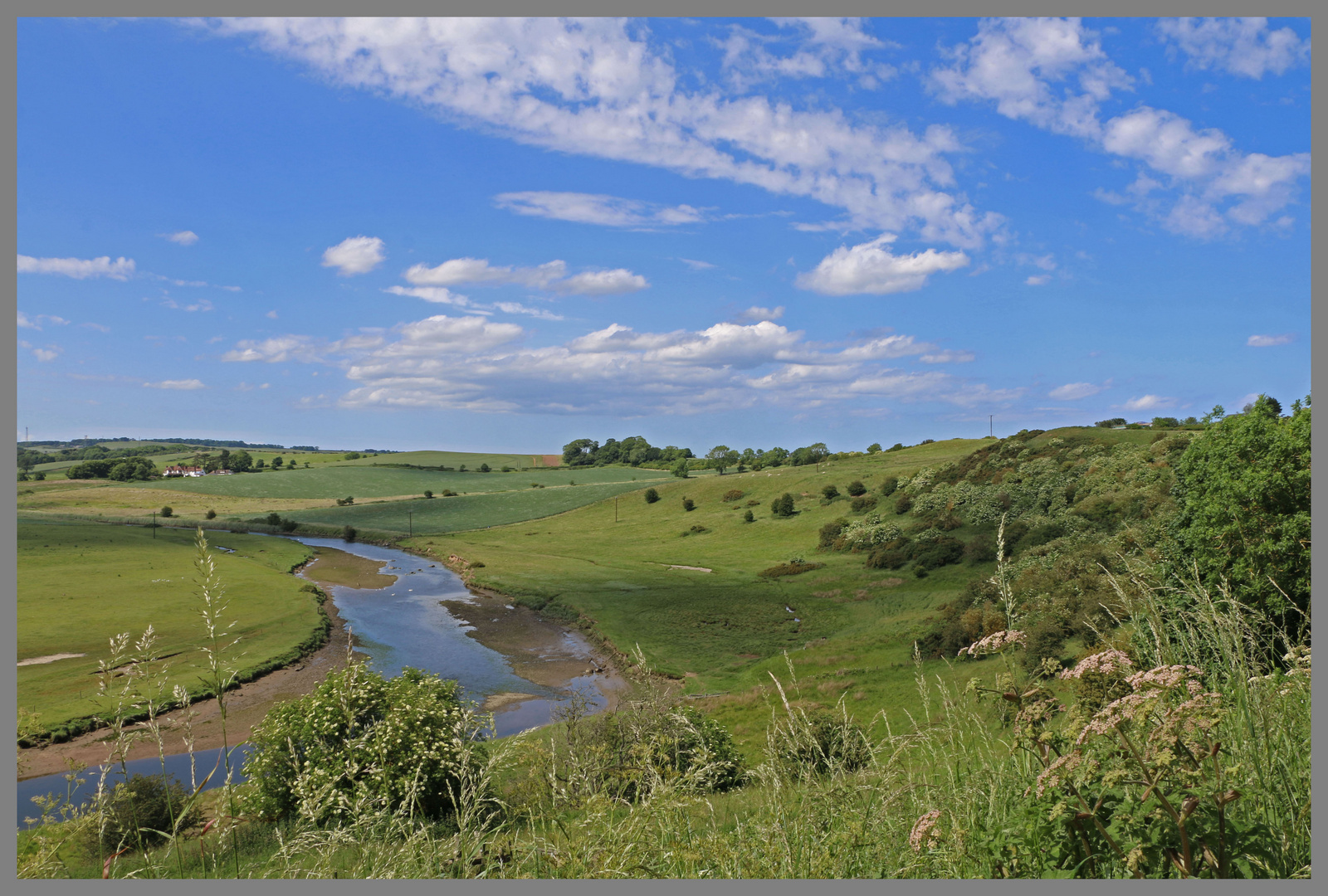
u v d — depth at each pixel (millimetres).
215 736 24703
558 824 3408
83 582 55625
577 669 40000
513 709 33219
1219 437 21984
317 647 41812
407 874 3195
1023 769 3242
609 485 144625
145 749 23188
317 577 69875
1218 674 3482
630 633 45969
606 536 98000
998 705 3158
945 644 29766
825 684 27141
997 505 63781
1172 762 2490
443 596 61000
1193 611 3422
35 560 63781
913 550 59031
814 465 129000
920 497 76312
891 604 47688
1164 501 44281
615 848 3133
